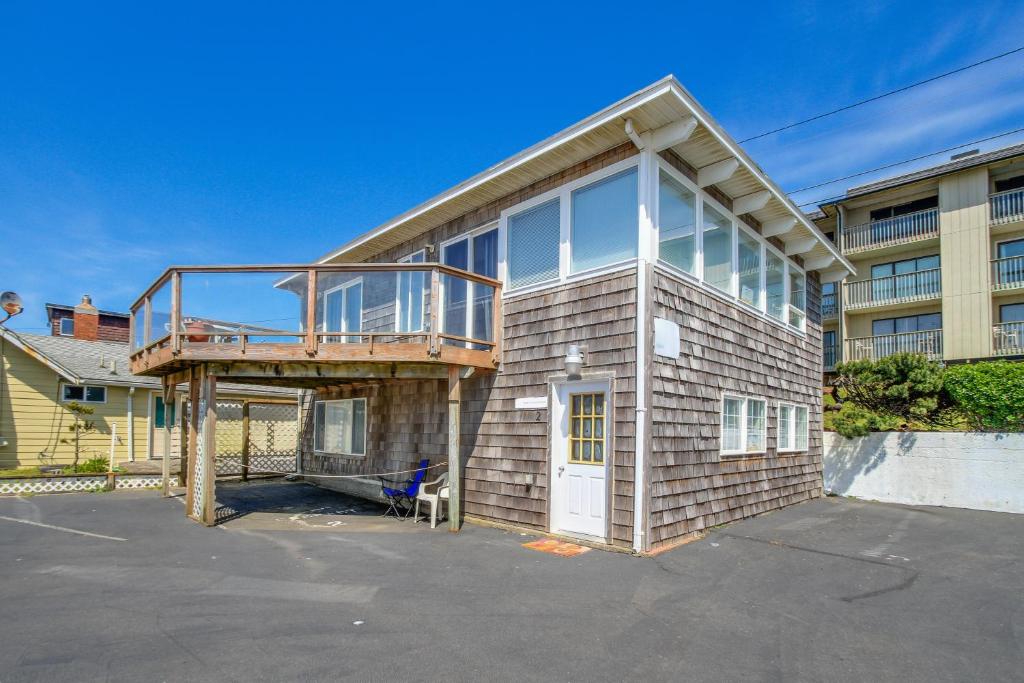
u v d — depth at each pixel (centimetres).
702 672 342
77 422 1326
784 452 997
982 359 1614
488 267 876
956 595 499
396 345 748
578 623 420
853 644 388
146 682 320
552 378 744
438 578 534
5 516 855
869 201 1927
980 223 1673
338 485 1187
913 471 1061
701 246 770
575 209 753
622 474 650
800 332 1112
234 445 1608
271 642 380
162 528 770
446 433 904
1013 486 955
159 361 839
